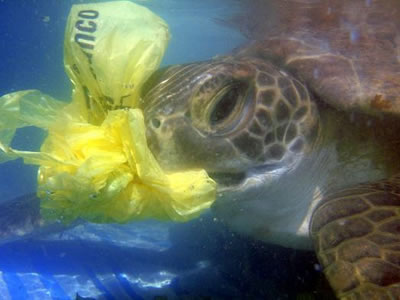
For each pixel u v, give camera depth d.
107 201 0.16
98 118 0.19
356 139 0.27
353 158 0.27
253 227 0.28
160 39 0.19
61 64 1.76
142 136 0.16
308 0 0.60
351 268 0.17
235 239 0.39
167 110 0.20
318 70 0.28
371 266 0.16
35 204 0.36
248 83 0.22
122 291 0.30
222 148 0.21
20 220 0.35
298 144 0.24
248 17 0.96
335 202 0.21
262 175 0.24
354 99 0.25
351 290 0.16
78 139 0.16
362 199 0.20
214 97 0.20
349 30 0.46
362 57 0.31
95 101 0.19
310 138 0.24
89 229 0.43
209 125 0.21
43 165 0.16
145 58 0.18
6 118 0.16
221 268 0.34
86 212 0.17
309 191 0.27
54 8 1.70
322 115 0.27
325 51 0.31
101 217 0.18
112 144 0.16
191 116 0.20
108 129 0.16
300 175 0.25
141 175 0.16
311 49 0.31
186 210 0.18
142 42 0.18
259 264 0.34
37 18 1.75
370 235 0.18
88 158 0.15
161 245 0.40
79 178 0.15
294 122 0.24
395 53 0.35
